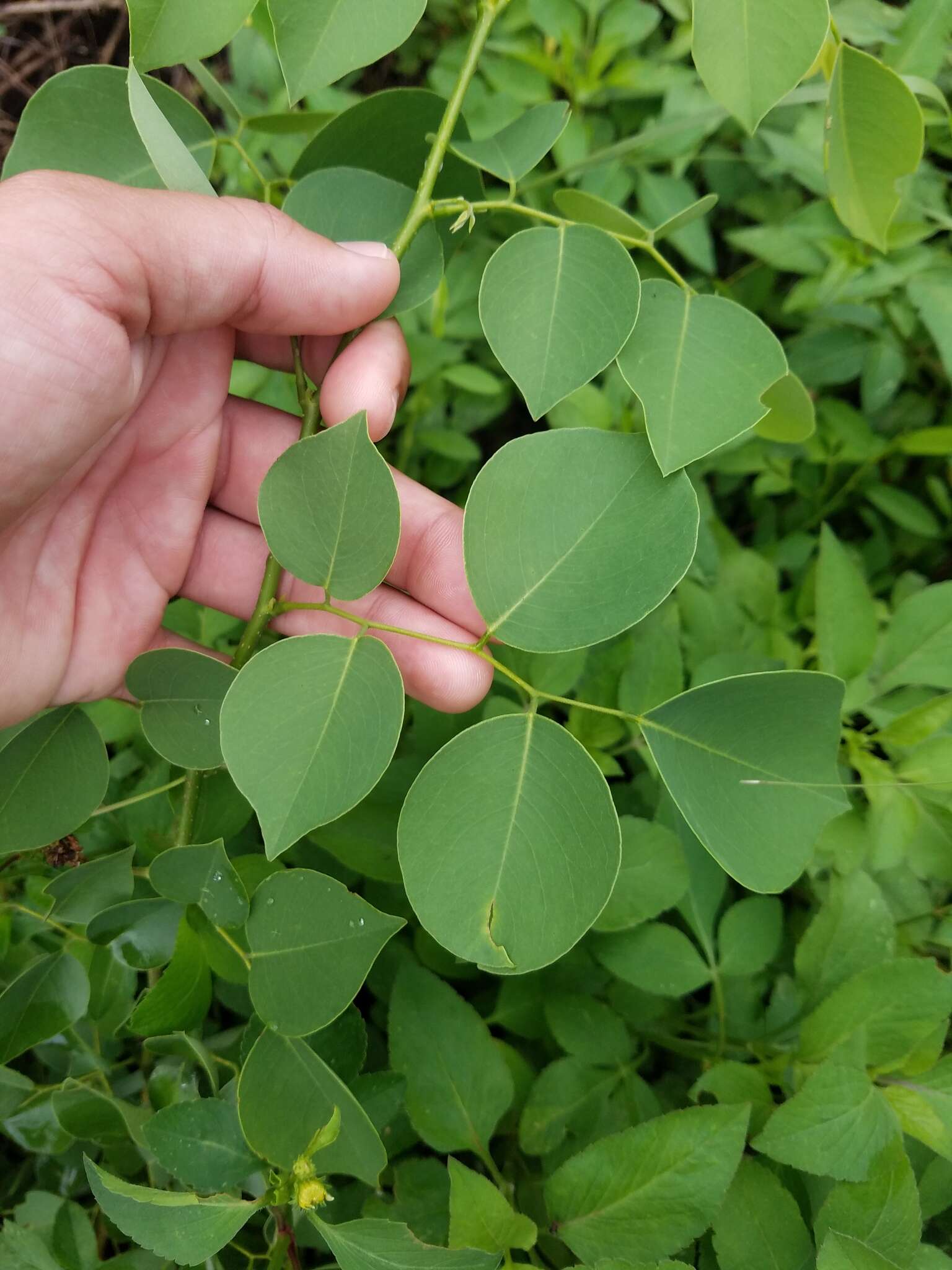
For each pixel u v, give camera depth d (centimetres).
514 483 20
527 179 40
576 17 39
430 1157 30
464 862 19
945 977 25
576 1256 23
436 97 23
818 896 31
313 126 26
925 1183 26
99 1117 24
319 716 18
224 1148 21
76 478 26
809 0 18
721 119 38
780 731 20
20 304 20
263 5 31
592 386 41
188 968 21
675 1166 23
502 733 19
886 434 44
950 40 38
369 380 25
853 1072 24
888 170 22
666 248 45
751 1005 30
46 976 24
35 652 26
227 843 30
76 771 22
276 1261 21
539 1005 30
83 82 22
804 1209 25
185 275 22
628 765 35
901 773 31
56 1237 24
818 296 38
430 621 28
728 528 47
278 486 19
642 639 33
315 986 20
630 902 28
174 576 29
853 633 33
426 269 24
